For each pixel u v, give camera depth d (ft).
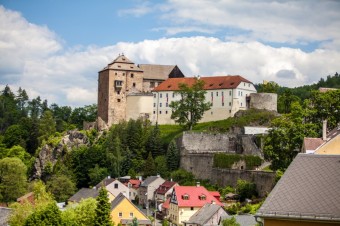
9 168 552.00
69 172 607.37
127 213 403.95
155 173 588.09
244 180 476.54
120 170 608.60
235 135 583.99
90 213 308.19
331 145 253.44
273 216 118.01
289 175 123.95
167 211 469.98
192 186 487.61
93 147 629.92
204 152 571.28
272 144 403.34
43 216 269.44
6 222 323.98
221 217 353.10
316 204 116.67
